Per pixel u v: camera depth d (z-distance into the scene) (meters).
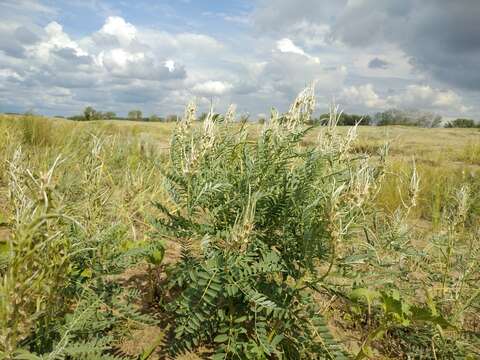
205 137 1.70
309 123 2.14
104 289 1.67
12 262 1.01
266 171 1.85
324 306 2.21
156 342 1.72
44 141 6.64
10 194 1.19
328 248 1.61
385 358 2.01
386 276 2.13
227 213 1.85
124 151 5.39
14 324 1.04
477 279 2.22
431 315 1.53
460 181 5.68
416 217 4.58
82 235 1.60
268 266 1.63
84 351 1.31
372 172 1.99
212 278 1.57
